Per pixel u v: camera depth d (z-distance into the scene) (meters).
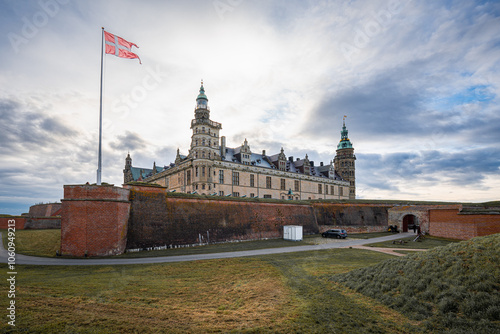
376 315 12.55
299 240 44.59
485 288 11.66
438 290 12.87
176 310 13.19
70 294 14.83
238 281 19.19
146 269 22.77
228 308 13.78
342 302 14.30
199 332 10.65
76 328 10.29
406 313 12.43
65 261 25.56
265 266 23.84
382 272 16.72
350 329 11.19
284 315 12.58
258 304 14.20
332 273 20.80
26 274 20.23
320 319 12.12
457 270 13.45
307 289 16.81
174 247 35.16
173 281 19.11
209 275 20.97
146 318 11.84
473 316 10.69
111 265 24.16
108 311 12.39
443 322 10.93
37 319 10.83
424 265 15.26
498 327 9.87
